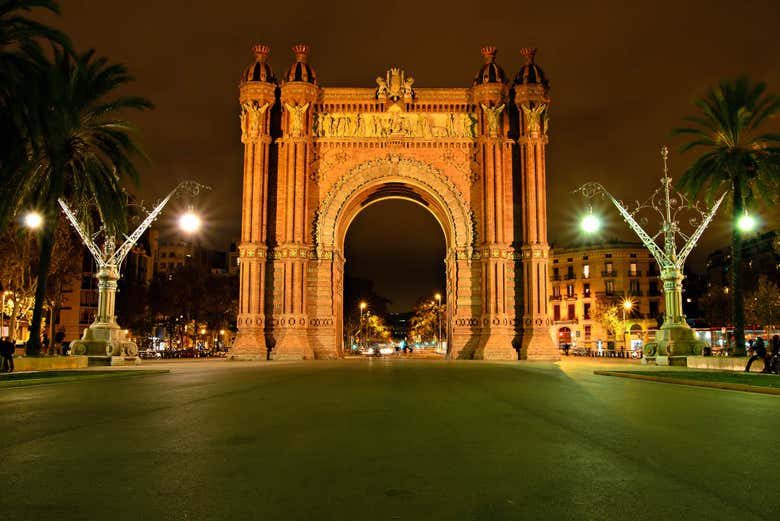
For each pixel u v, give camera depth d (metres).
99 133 40.47
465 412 16.64
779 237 53.44
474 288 61.66
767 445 11.66
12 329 61.28
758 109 42.81
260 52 63.59
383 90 63.62
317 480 8.95
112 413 16.34
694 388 25.86
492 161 61.47
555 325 130.12
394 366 45.12
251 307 59.56
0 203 34.47
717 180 43.31
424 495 8.16
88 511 7.41
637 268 123.19
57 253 62.62
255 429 13.53
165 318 108.62
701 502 7.79
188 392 22.80
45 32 32.06
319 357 60.56
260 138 61.56
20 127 32.44
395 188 67.31
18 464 9.91
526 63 63.94
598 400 20.03
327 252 62.09
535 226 60.66
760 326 77.81
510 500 7.92
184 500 7.89
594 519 7.16
